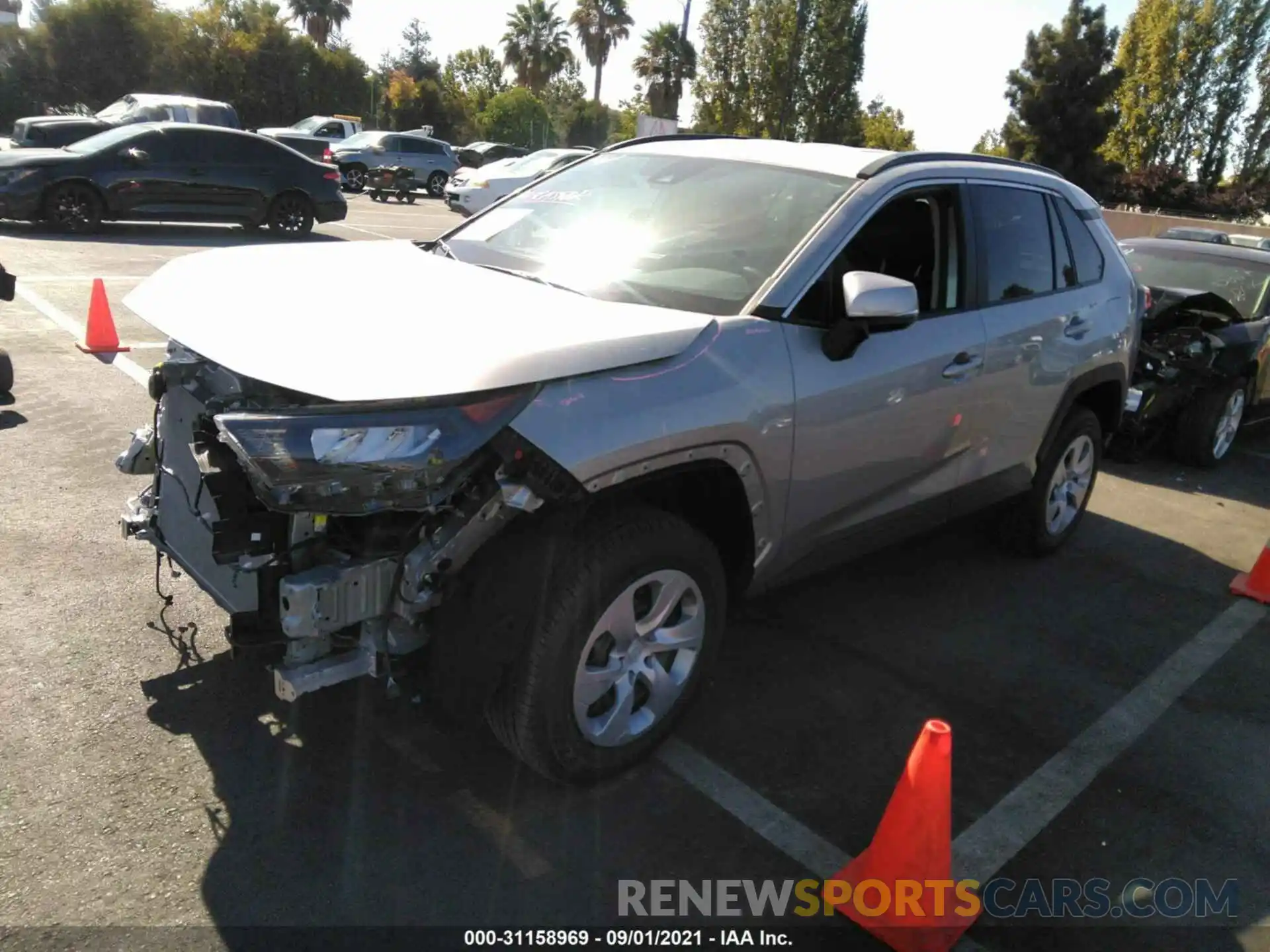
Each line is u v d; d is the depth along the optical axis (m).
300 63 53.84
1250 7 45.88
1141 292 5.48
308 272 3.28
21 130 19.19
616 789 3.10
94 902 2.47
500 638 2.67
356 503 2.37
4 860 2.57
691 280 3.39
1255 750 3.68
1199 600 5.02
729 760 3.30
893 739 3.51
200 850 2.68
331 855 2.71
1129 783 3.41
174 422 3.05
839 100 42.56
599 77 65.75
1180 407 7.49
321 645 2.69
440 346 2.59
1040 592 4.91
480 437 2.45
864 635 4.27
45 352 7.41
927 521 4.15
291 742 3.15
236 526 2.65
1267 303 8.13
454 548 2.61
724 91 42.62
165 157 14.21
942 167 4.02
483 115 64.06
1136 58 48.03
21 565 4.10
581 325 2.86
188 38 49.94
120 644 3.59
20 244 12.39
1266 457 8.32
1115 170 41.69
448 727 2.99
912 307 3.16
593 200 4.00
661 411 2.79
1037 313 4.40
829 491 3.48
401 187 25.62
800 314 3.32
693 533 3.02
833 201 3.59
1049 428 4.72
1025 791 3.32
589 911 2.62
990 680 4.00
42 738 3.05
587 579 2.72
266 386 2.68
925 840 2.53
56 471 5.13
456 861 2.73
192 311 2.93
